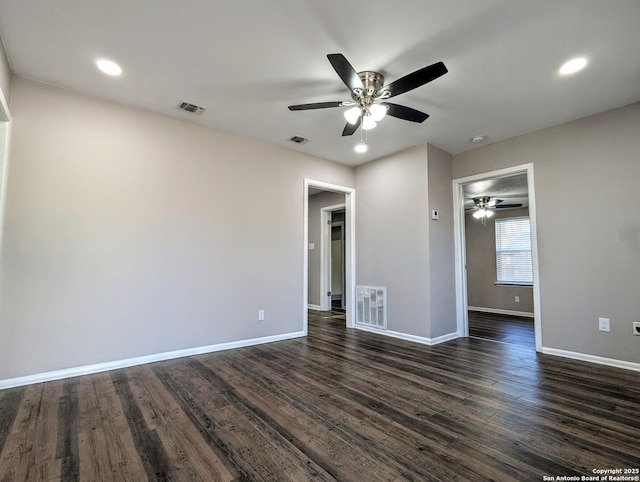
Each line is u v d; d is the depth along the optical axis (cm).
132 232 314
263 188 408
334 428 195
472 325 530
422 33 216
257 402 230
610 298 317
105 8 197
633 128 309
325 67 256
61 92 285
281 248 422
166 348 329
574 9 194
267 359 333
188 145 352
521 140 385
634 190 307
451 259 440
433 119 343
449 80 270
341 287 727
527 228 654
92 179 295
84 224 290
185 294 343
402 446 176
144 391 249
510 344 399
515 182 498
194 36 221
